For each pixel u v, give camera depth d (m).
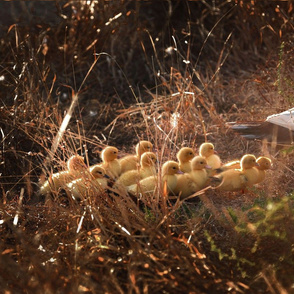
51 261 6.42
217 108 11.50
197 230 7.01
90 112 11.64
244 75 12.55
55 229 7.30
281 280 6.26
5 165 9.15
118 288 5.89
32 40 12.35
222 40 13.70
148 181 8.02
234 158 9.73
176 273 6.30
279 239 6.69
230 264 6.54
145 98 12.36
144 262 6.32
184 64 13.42
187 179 8.17
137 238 6.94
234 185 8.17
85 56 13.07
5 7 12.80
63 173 8.23
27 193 8.79
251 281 6.31
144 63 13.56
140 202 7.96
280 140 8.69
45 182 8.42
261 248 6.69
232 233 7.03
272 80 11.55
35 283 5.78
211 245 6.51
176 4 14.35
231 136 10.27
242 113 10.88
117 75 13.28
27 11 12.82
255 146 9.93
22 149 9.65
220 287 6.14
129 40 14.00
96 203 7.56
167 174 8.07
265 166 8.27
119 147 10.45
